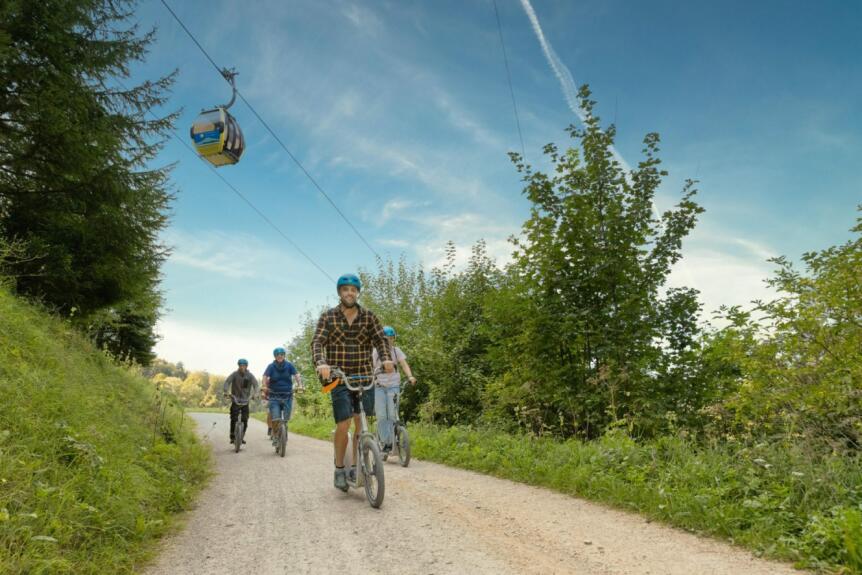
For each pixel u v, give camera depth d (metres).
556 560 3.50
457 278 16.39
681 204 9.09
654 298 9.11
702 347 8.80
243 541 4.05
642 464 5.79
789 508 4.02
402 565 3.42
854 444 5.09
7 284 7.92
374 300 19.56
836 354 5.65
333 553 3.69
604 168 9.21
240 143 10.13
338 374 5.12
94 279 10.31
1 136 9.20
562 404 9.04
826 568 3.20
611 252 9.12
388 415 8.38
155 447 6.54
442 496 5.59
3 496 3.26
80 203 10.14
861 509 3.63
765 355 6.15
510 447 8.05
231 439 10.91
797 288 6.10
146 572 3.39
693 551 3.67
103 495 4.03
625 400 8.65
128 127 10.54
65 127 9.12
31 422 4.36
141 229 10.41
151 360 27.47
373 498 4.99
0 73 8.84
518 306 9.56
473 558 3.54
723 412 6.82
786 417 5.69
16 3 8.70
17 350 5.70
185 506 5.24
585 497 5.53
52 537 3.07
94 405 6.06
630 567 3.35
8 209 9.69
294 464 8.53
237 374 11.02
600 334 8.88
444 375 15.16
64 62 9.57
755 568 3.29
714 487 4.72
